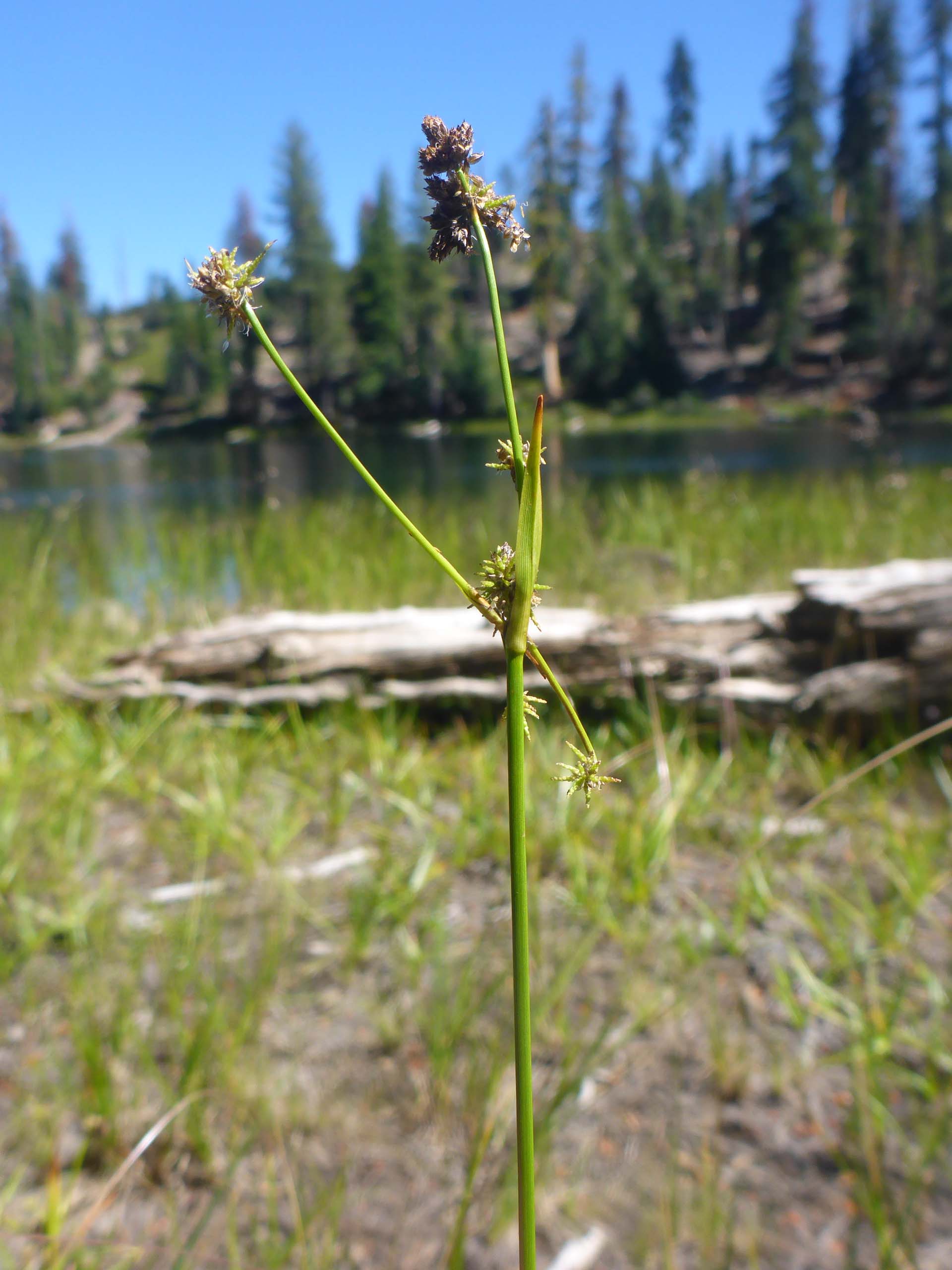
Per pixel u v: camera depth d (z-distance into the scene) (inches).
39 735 149.1
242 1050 86.0
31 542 355.3
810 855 117.3
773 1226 68.9
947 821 121.2
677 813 124.0
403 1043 87.4
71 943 101.7
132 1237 68.4
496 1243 68.1
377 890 104.8
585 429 1481.3
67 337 2701.8
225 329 23.7
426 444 1272.1
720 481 475.2
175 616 239.0
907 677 137.4
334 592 249.4
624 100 2098.9
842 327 1793.8
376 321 1765.5
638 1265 66.2
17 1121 78.4
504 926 103.6
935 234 1640.0
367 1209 71.1
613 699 150.6
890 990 91.7
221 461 1106.7
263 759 144.9
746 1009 91.0
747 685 145.6
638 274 1770.4
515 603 23.3
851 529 307.0
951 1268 64.6
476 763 136.8
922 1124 76.5
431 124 25.6
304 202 1831.9
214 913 105.4
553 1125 77.7
